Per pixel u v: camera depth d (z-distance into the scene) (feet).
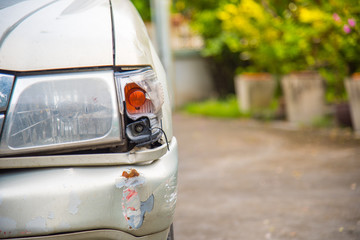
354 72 30.14
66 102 6.04
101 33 6.34
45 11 6.48
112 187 5.96
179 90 46.65
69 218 5.83
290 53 31.37
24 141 5.94
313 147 23.41
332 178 17.66
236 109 37.32
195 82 47.52
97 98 6.09
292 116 30.32
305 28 29.43
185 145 26.21
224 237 12.25
